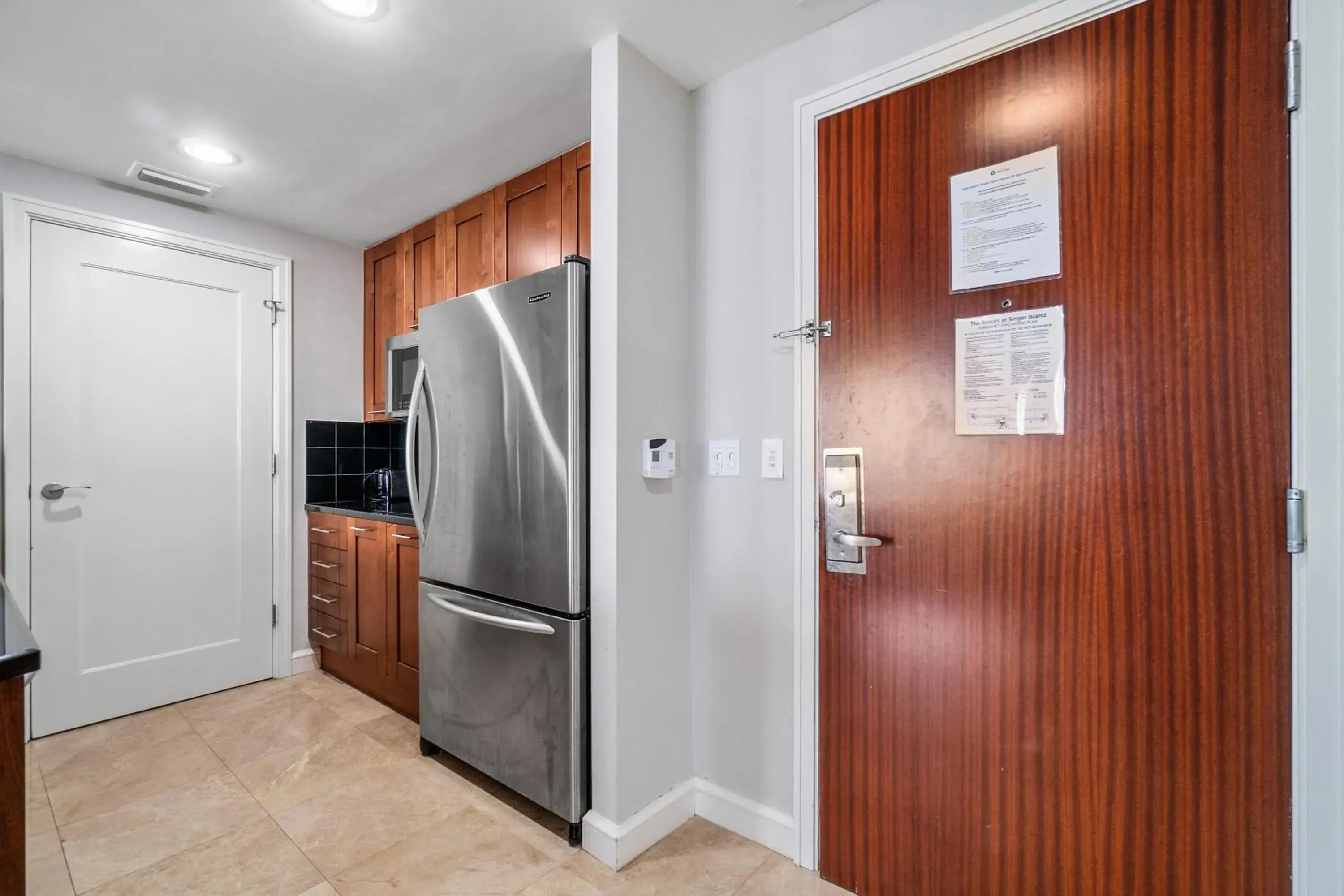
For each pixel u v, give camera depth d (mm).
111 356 2480
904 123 1471
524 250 2342
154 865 1581
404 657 2484
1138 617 1187
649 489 1726
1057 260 1274
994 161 1347
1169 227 1159
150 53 1676
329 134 2117
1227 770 1104
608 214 1644
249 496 2865
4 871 803
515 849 1662
